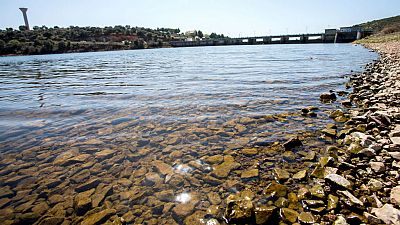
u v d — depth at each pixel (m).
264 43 98.69
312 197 3.15
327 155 4.31
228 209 2.98
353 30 79.94
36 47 83.94
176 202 3.32
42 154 4.92
